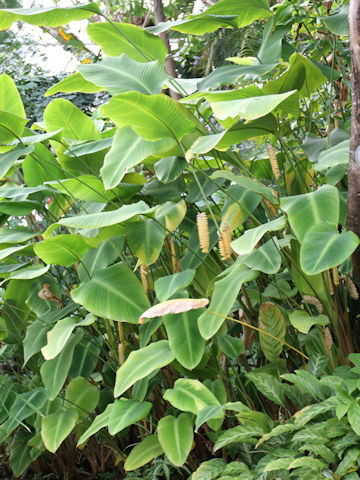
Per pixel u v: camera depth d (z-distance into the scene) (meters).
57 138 2.93
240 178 2.24
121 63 2.74
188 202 3.05
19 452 3.10
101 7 7.11
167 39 4.91
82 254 2.80
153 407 3.06
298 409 2.45
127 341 3.17
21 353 3.30
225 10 2.99
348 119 3.21
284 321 2.51
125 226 2.65
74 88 3.15
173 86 2.79
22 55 8.04
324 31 3.34
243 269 2.40
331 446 1.97
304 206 2.08
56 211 3.45
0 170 2.77
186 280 2.30
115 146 2.63
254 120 2.35
